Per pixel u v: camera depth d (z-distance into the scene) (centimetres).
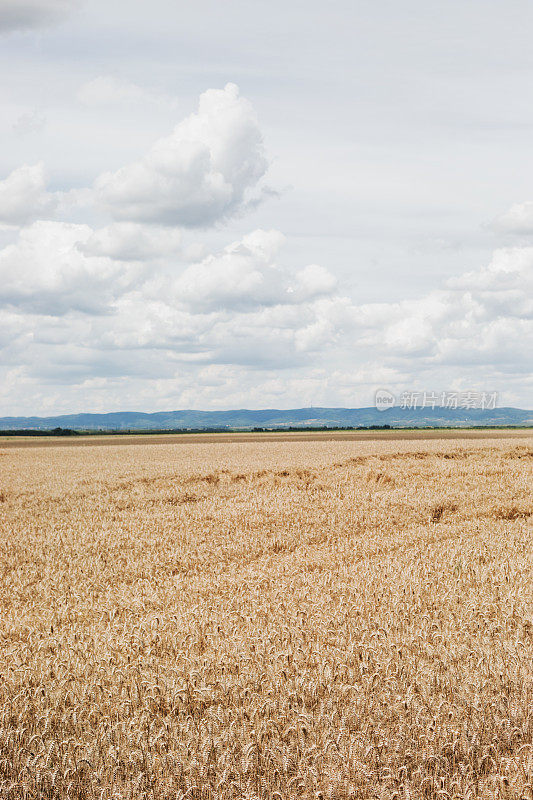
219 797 580
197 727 664
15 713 730
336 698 710
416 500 2561
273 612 1048
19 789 605
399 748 624
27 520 2388
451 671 764
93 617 1162
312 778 586
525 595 1095
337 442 7338
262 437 10875
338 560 1627
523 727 657
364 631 925
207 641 936
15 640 1062
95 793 597
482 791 578
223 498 2827
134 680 789
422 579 1255
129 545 1906
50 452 6806
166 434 14638
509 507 2378
